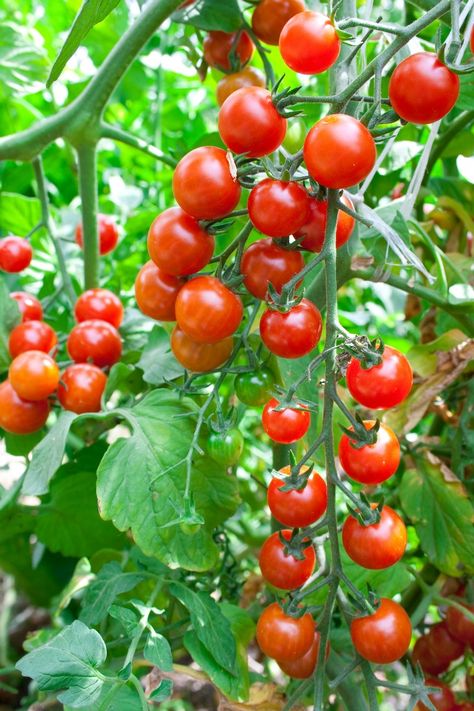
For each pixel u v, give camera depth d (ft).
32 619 3.33
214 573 2.15
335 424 1.70
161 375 1.69
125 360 1.99
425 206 2.37
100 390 1.75
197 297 1.29
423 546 1.83
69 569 2.78
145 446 1.53
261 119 1.18
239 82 1.72
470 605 1.80
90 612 1.59
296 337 1.25
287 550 1.33
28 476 1.60
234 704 1.58
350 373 1.21
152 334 1.79
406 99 1.14
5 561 2.61
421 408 1.80
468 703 1.77
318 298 1.78
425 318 2.16
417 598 2.10
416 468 1.85
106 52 2.67
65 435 1.57
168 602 1.91
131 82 3.03
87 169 2.00
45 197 2.15
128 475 1.50
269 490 1.32
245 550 2.62
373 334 3.14
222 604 1.71
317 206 1.27
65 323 2.28
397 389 1.19
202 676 1.57
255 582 2.13
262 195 1.21
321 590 1.67
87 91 1.86
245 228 1.30
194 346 1.41
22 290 2.65
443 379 1.79
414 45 1.76
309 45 1.16
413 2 1.65
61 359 2.29
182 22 1.74
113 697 1.29
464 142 2.11
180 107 3.56
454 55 1.12
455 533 1.80
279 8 1.68
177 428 1.56
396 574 1.66
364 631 1.29
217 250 2.10
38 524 2.15
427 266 2.13
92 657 1.27
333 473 1.25
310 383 1.66
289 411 1.29
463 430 1.91
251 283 1.32
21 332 1.83
